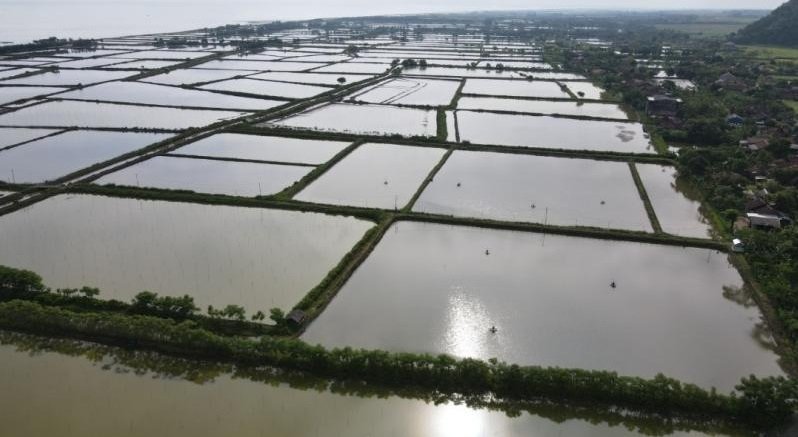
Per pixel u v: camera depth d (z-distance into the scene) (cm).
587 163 7619
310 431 2894
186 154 7556
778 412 2916
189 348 3428
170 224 5328
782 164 7425
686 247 5084
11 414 2955
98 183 6438
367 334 3662
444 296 4141
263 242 4972
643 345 3634
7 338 3569
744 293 4316
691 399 2992
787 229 5153
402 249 4906
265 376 3281
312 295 3972
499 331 3728
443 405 3089
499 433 2914
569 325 3822
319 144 8256
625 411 3042
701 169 7031
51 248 4794
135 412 2991
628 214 5844
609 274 4556
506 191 6444
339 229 5291
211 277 4331
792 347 3581
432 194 6300
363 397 3150
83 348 3484
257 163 7275
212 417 2970
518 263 4700
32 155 7550
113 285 4188
